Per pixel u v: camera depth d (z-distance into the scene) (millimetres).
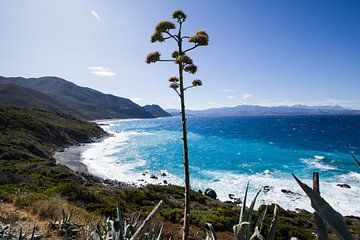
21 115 67500
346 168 34031
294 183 27750
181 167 37625
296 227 14422
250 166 36656
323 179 28641
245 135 81312
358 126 109500
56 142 63281
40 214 7668
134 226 2525
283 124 130500
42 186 18203
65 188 14875
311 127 108375
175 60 3795
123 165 40406
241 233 1272
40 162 34156
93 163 42688
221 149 53219
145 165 39781
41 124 66000
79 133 76750
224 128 112562
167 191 23766
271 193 24891
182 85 3834
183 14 3918
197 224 13125
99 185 26250
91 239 3047
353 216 18438
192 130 104625
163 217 13789
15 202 9195
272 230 1119
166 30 3869
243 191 26062
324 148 52781
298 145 57750
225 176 31766
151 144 63562
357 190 24484
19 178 18078
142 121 192875
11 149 37875
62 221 5969
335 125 117438
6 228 4770
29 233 5379
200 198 22141
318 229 760
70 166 40438
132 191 19500
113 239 2354
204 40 3824
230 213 16281
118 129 114562
